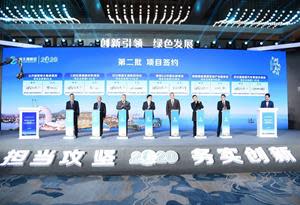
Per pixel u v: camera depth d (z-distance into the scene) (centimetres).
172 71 1068
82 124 1041
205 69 1078
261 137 796
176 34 1251
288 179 521
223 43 1378
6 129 1043
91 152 580
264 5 1150
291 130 1052
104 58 1059
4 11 1187
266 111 805
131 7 1281
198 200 409
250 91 1089
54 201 405
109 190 455
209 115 1070
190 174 560
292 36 1325
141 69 1062
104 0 1209
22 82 1047
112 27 1222
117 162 568
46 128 1042
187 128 1065
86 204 393
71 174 552
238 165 577
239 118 1081
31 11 1204
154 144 627
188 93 1070
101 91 1053
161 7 1279
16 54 1052
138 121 1053
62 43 1133
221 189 460
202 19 1430
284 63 1109
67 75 1052
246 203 397
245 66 1091
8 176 539
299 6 1120
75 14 1326
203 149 595
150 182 501
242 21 1280
